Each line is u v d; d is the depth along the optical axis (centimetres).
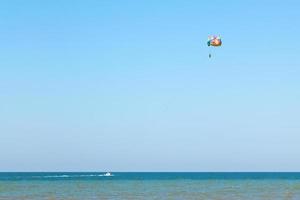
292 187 14588
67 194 11231
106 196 10556
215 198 9950
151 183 17962
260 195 10806
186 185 16075
